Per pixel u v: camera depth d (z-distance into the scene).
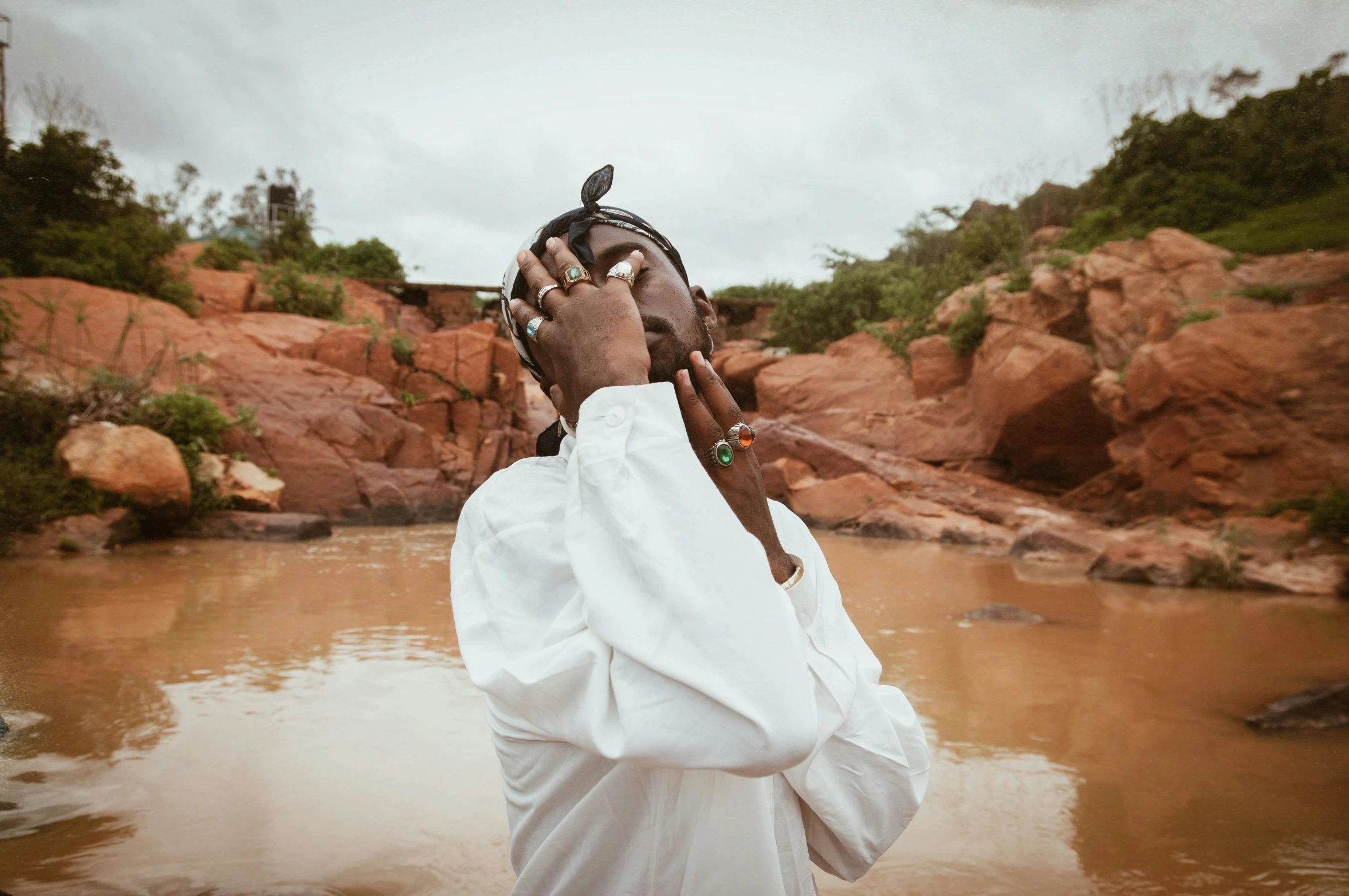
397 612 5.77
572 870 0.78
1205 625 5.83
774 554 0.82
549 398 0.91
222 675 3.97
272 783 2.57
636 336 0.77
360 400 16.62
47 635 4.86
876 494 15.23
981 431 17.05
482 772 2.68
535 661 0.74
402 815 2.33
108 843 2.14
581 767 0.78
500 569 0.81
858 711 0.87
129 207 19.06
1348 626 5.86
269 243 40.59
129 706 3.42
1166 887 1.92
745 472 0.82
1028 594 7.29
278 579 7.48
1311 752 3.00
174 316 17.56
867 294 28.41
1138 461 12.76
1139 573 8.21
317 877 1.96
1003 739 3.12
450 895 1.88
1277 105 13.99
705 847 0.76
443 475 17.56
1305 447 10.96
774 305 37.88
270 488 13.13
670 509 0.70
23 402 10.55
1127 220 17.45
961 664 4.42
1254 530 9.83
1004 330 16.59
